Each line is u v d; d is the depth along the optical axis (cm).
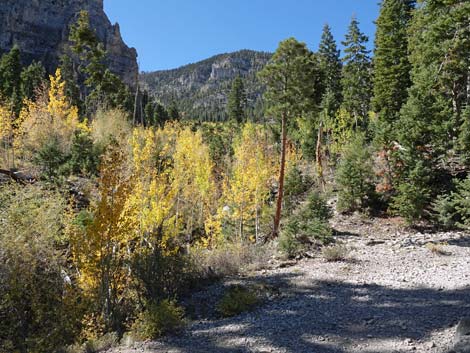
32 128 2797
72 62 6938
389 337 586
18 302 994
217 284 1036
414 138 1631
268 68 2139
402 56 3073
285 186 2623
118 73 11106
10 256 1001
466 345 495
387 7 3234
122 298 1012
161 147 2208
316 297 845
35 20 10825
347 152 2061
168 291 972
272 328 688
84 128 2891
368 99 3703
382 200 1872
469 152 1664
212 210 2469
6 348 940
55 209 1333
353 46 3656
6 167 2473
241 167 2184
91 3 11856
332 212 1898
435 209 1505
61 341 933
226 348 616
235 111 7394
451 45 1616
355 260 1141
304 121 3578
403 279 902
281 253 1291
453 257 1065
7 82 5275
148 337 710
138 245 1277
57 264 1117
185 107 16338
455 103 2030
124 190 998
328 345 587
